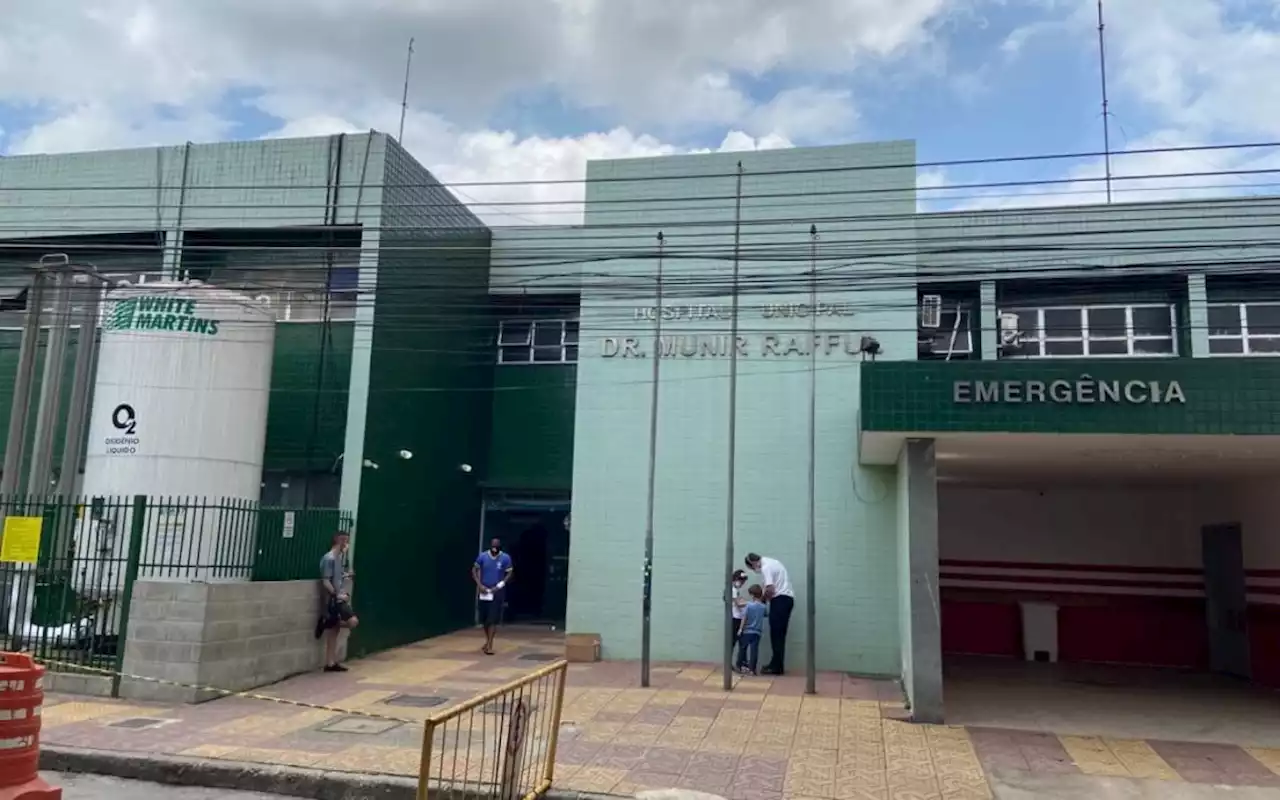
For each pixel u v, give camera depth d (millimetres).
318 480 15469
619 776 7875
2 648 11711
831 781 7898
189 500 12719
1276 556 13586
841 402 14461
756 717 10328
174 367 12930
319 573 13531
